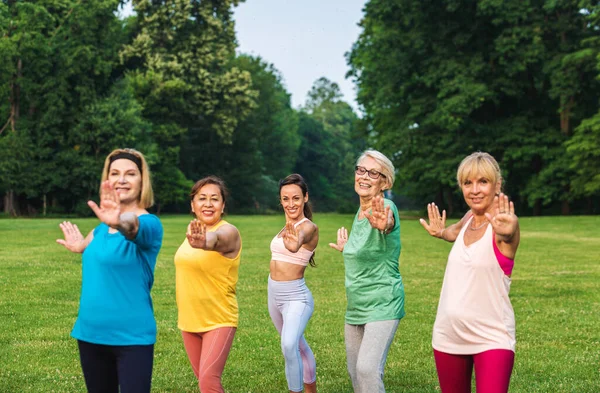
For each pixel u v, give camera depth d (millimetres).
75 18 45031
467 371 3914
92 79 46156
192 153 62656
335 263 15758
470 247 3871
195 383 5977
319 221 34500
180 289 4617
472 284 3807
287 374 4867
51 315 8820
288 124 81312
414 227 30312
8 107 44500
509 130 41312
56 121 44031
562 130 41781
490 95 39031
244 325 8477
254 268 14242
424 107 41312
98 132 44438
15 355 6828
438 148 40781
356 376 4668
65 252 16656
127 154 3926
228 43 51031
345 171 100875
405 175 42656
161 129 50688
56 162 44812
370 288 4539
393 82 42375
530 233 24703
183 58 48281
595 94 41750
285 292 5086
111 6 46094
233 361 6766
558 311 9336
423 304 9938
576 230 25734
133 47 47469
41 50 43344
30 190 43594
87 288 3748
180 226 29203
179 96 48625
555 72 38812
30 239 20641
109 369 3842
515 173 43750
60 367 6422
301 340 5234
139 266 3758
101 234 3793
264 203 71938
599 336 7809
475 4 40250
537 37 38469
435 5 40281
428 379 6117
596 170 37531
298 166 95500
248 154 68250
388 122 46281
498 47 38875
